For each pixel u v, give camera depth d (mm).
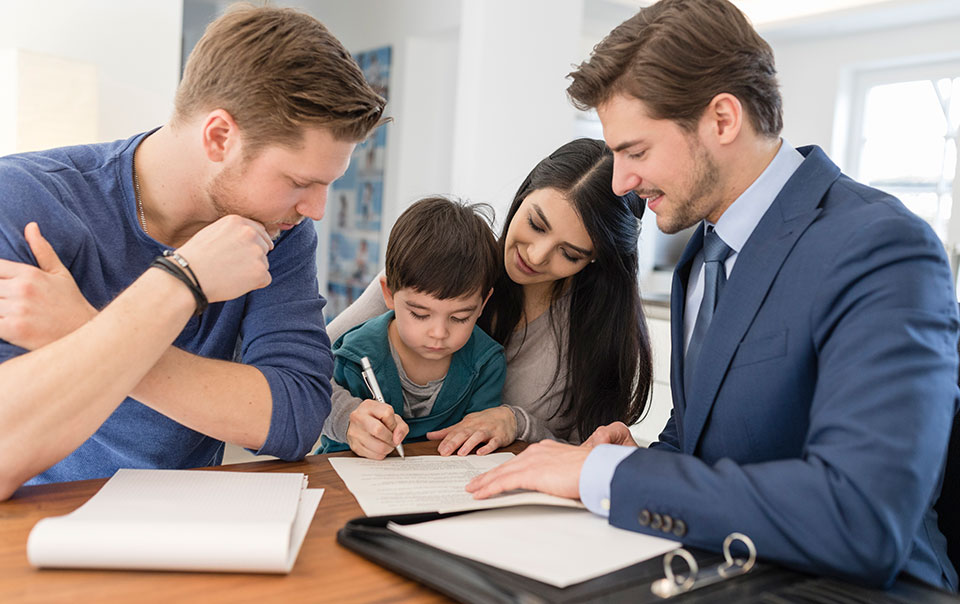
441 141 4520
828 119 4191
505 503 809
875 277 746
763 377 833
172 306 819
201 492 804
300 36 881
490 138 3391
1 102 2430
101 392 777
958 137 3777
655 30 858
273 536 645
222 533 644
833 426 699
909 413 677
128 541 632
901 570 735
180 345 1116
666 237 4203
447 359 1342
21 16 2779
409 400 1315
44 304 811
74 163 999
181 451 1103
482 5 3307
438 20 4070
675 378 1053
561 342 1437
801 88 4305
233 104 878
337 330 1521
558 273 1313
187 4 4523
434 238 1191
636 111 876
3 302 802
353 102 894
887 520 654
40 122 2461
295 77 866
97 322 790
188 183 979
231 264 859
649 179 907
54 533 626
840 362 725
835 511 661
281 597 610
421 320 1216
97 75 2592
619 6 3787
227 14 915
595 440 1095
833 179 889
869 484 658
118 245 1001
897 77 4016
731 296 880
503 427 1224
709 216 958
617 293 1380
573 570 647
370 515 784
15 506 777
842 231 800
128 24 3000
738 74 849
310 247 1149
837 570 666
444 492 884
